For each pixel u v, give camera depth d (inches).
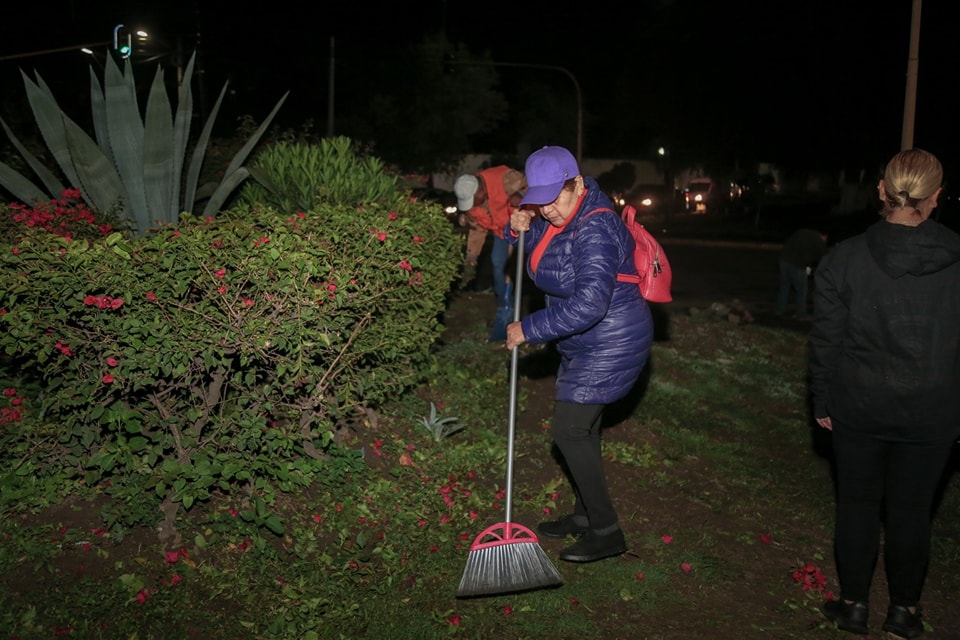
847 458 159.9
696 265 938.1
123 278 152.5
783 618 169.2
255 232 168.7
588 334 167.8
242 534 171.8
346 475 199.0
